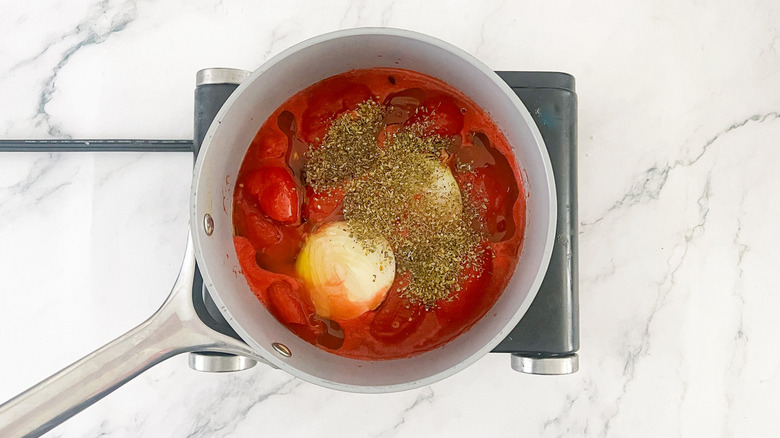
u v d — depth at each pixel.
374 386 0.39
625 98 0.57
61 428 0.57
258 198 0.46
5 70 0.58
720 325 0.56
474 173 0.47
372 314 0.46
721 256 0.57
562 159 0.48
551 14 0.57
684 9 0.57
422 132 0.47
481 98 0.45
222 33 0.58
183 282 0.45
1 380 0.57
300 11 0.57
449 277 0.45
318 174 0.46
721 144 0.57
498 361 0.57
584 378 0.57
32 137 0.57
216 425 0.57
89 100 0.58
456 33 0.57
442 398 0.57
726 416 0.56
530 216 0.45
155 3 0.58
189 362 0.50
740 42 0.57
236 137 0.44
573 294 0.48
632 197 0.57
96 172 0.57
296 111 0.47
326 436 0.57
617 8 0.57
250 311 0.43
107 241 0.57
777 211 0.57
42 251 0.57
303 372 0.39
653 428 0.56
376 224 0.45
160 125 0.57
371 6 0.57
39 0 0.58
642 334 0.57
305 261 0.45
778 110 0.57
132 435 0.57
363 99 0.47
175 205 0.57
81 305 0.57
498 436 0.57
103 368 0.42
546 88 0.48
